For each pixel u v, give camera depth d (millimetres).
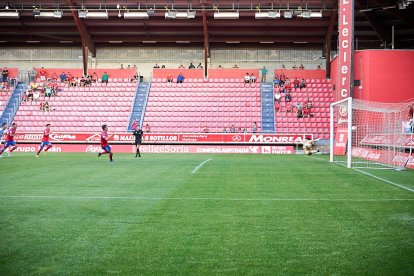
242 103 38125
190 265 5195
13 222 7504
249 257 5512
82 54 41656
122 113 37531
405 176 14961
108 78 40375
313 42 39938
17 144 34156
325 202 9555
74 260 5371
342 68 30281
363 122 28156
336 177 14578
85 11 34438
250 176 14812
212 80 40000
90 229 6992
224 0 34719
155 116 37312
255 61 41594
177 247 5957
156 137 33719
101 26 38906
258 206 9047
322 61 40969
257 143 33125
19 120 36969
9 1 35469
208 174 15422
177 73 40594
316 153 32594
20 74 42062
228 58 41688
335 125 34062
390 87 30672
